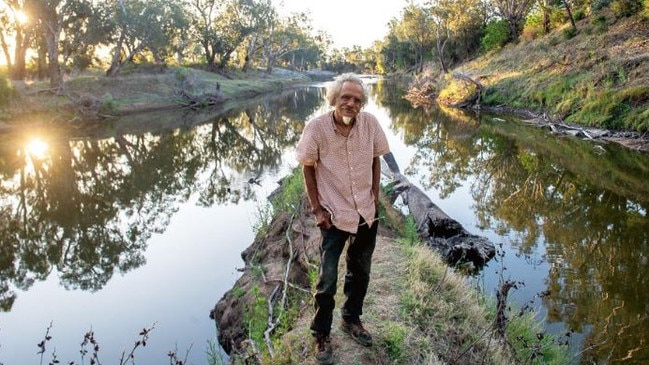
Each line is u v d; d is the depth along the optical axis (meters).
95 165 16.78
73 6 30.39
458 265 7.09
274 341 3.87
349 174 3.06
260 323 4.55
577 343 5.04
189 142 21.59
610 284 6.38
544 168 13.37
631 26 22.97
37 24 27.97
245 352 4.26
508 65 31.44
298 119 29.27
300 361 3.47
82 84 32.81
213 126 26.50
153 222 10.64
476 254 7.21
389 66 85.69
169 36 40.19
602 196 10.51
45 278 7.99
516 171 13.21
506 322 4.37
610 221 8.91
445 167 14.20
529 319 4.81
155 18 37.44
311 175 3.08
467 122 23.58
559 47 26.91
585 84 19.88
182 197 12.71
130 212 11.50
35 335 6.06
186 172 15.80
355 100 2.87
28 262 8.74
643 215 9.14
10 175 15.16
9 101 24.03
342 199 3.08
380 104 35.81
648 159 13.66
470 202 10.52
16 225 10.72
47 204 12.32
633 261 7.11
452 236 7.66
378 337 3.71
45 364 5.34
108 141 21.50
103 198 12.75
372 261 5.27
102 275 7.91
